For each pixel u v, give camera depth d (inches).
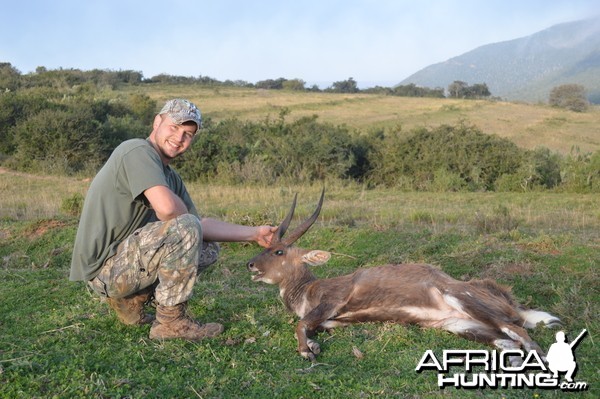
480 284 227.6
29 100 1181.1
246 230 240.4
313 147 978.1
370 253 368.5
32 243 399.9
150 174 195.9
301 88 3794.3
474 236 392.2
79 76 2758.4
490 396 168.9
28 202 598.9
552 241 349.1
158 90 2938.0
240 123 1171.3
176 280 199.0
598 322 227.0
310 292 236.2
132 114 1641.2
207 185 884.6
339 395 167.5
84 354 190.9
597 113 2578.7
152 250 196.5
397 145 1008.9
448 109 2522.1
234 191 769.6
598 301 254.7
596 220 525.3
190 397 166.4
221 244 390.9
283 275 242.7
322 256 240.4
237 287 294.5
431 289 219.0
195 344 200.5
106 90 2487.7
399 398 166.1
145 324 220.7
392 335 211.2
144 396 164.9
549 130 2007.9
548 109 2706.7
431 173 958.4
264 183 898.1
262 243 248.7
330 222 478.3
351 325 226.2
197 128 210.2
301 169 974.4
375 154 1018.7
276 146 1020.5
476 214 479.2
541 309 242.5
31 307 248.2
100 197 199.9
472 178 935.0
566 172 906.7
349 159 989.8
